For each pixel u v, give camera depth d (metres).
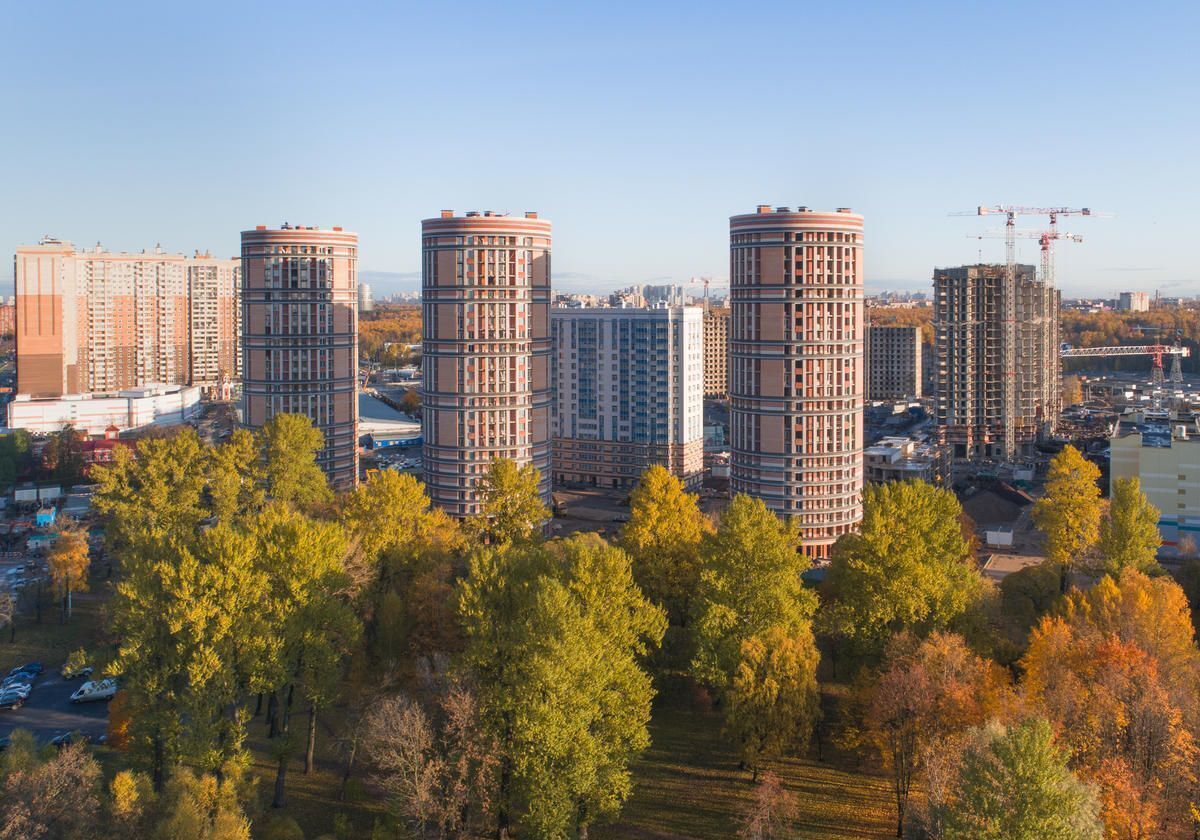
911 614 140.50
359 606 149.25
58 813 92.94
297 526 128.00
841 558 162.12
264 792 122.06
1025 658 127.75
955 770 94.25
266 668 118.75
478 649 115.31
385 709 111.31
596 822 115.00
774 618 136.25
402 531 168.12
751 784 123.31
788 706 121.81
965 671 117.38
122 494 199.25
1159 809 95.19
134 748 118.38
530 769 104.06
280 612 121.75
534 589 126.00
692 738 136.38
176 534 141.38
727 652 134.12
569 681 106.06
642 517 172.62
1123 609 132.50
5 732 147.75
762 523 143.12
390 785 105.06
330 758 131.88
